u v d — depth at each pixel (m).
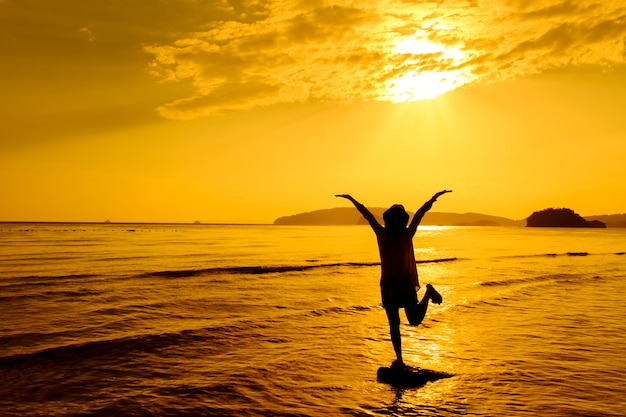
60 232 99.19
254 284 15.85
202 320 9.83
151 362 6.82
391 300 6.38
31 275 17.06
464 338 8.51
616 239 72.50
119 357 7.02
